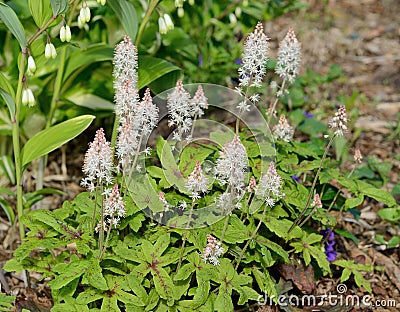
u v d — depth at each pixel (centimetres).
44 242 119
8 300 123
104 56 145
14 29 122
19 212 132
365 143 172
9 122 150
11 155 156
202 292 117
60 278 116
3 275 136
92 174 116
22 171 130
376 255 144
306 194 129
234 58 176
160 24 133
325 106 182
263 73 121
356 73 208
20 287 136
